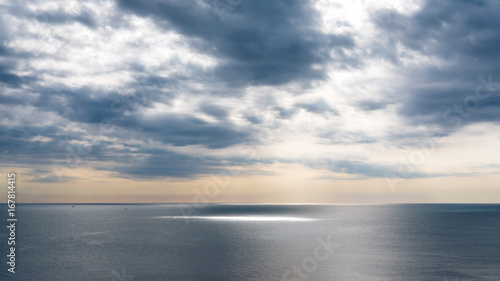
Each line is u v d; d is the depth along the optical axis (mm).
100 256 69938
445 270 55875
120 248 80875
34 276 53062
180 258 67750
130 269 57688
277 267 59125
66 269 57844
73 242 91750
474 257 67500
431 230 126125
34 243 89938
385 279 50469
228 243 89938
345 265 60219
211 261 64625
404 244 87188
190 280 50844
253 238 101062
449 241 92875
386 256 69000
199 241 94125
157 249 79312
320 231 123250
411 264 60750
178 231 122750
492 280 49781
